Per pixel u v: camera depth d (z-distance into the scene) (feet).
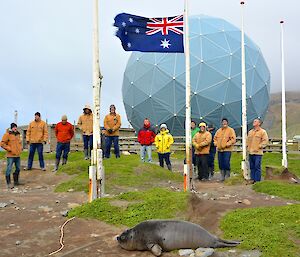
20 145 46.03
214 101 107.76
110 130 55.16
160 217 24.80
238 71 110.93
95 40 32.07
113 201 28.37
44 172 51.83
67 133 53.42
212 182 46.52
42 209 30.12
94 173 31.48
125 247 20.36
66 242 21.70
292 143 114.52
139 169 47.67
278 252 18.52
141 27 36.32
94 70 32.01
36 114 52.75
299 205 25.27
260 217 23.40
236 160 76.23
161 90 110.32
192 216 24.70
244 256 18.51
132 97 118.62
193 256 18.80
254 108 115.24
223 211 25.48
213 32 114.32
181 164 70.18
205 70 108.17
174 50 35.99
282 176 45.34
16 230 24.03
